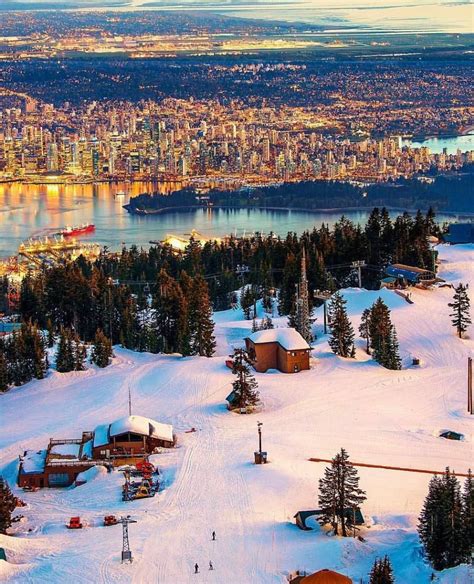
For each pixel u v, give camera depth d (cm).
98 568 9294
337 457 10256
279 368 16375
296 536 9944
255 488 11250
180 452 12681
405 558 9356
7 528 10525
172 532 10112
